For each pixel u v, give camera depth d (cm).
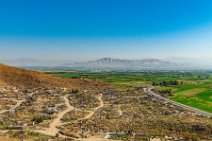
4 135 12288
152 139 11688
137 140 11556
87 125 14125
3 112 18200
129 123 14350
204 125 13175
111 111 18900
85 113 18150
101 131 12862
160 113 18312
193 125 13312
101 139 11706
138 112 18662
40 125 14250
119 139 11719
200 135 12306
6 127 13738
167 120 14788
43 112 18288
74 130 13112
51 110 18700
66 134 12438
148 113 18275
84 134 12388
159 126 13588
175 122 14050
